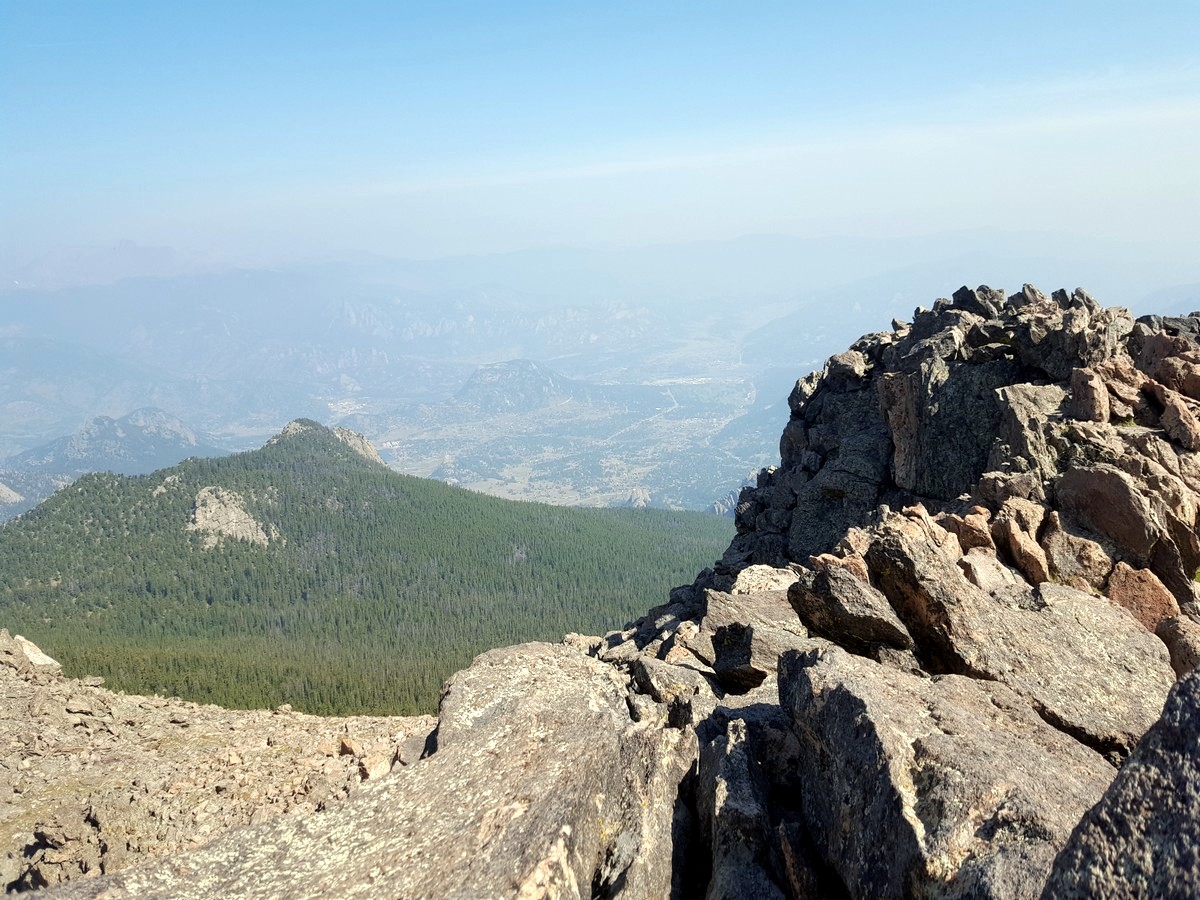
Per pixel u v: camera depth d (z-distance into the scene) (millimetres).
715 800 17375
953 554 35469
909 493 55062
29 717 48375
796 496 62906
